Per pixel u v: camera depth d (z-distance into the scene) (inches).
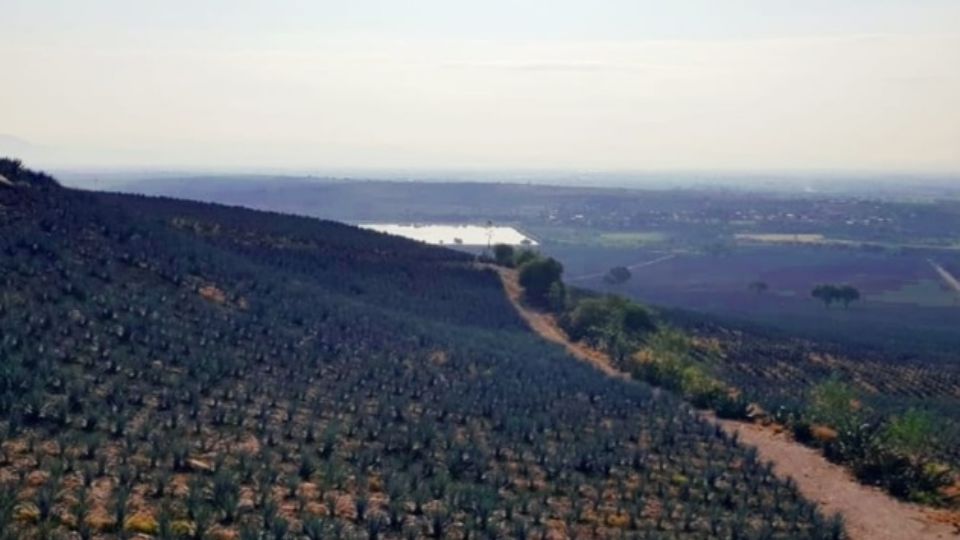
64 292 1444.4
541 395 1481.3
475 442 1101.7
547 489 996.6
